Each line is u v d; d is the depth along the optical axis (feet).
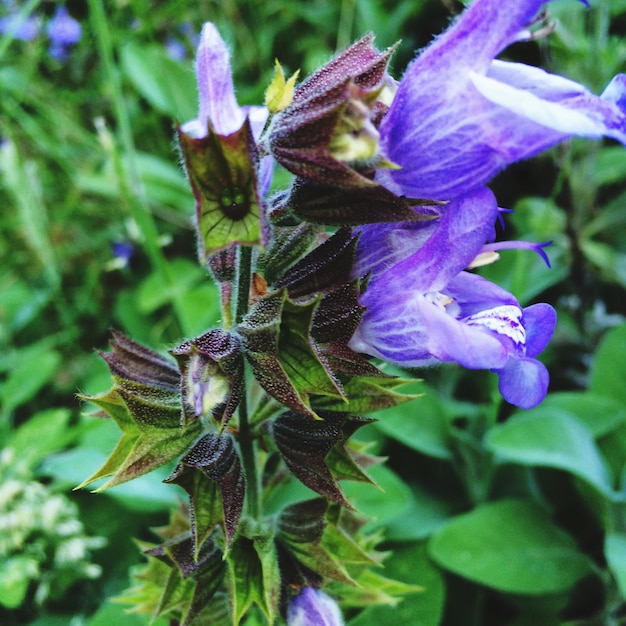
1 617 0.43
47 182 0.64
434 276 0.22
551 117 0.18
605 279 0.53
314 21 0.73
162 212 0.61
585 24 0.58
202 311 0.51
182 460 0.23
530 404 0.22
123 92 0.67
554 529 0.40
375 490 0.40
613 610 0.41
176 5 0.67
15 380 0.50
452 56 0.20
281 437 0.26
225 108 0.20
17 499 0.41
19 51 0.65
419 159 0.21
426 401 0.44
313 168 0.19
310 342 0.21
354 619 0.38
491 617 0.43
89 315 0.60
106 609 0.38
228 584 0.28
